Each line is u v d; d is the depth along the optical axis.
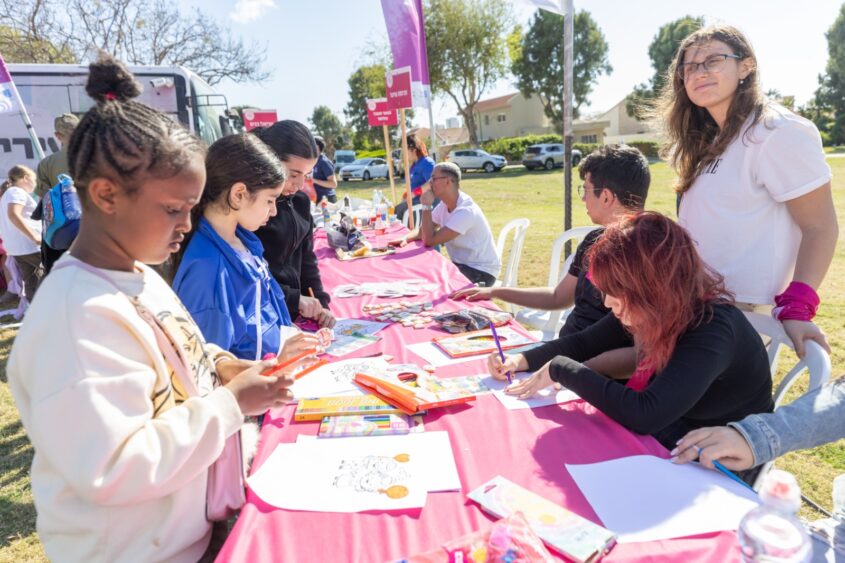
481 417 1.46
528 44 39.06
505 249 7.97
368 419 1.44
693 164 2.15
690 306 1.35
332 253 4.20
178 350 1.07
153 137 0.90
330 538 1.01
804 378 3.46
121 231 0.96
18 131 6.65
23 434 3.16
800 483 2.50
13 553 2.25
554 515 1.03
